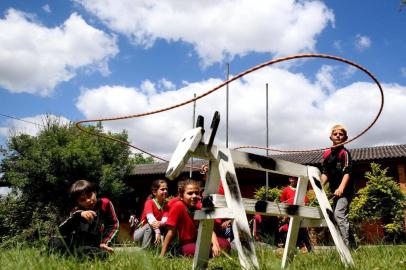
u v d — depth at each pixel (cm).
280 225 1126
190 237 557
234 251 523
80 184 457
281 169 411
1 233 2564
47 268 303
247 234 319
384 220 1897
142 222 759
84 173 2667
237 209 325
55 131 2812
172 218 546
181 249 539
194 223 567
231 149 359
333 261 356
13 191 2706
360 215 1836
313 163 2377
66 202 2567
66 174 2630
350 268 327
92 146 2772
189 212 563
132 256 354
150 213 735
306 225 446
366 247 495
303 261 364
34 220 2392
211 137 335
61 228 418
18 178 2638
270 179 2558
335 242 396
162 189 775
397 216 1803
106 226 473
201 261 347
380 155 2238
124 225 2897
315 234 1038
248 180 2614
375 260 375
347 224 614
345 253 384
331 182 649
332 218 416
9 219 2598
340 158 637
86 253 396
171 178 322
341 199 623
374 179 1880
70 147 2656
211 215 333
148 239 726
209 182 347
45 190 2645
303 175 437
